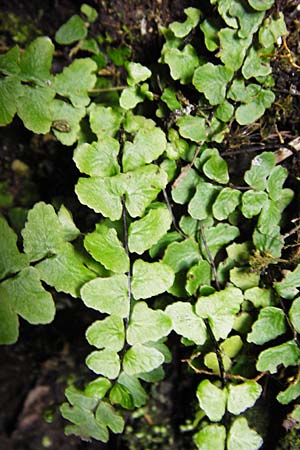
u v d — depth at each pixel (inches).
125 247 8.6
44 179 12.6
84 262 8.9
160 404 11.6
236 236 9.4
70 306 12.7
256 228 9.1
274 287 9.0
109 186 8.6
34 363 13.2
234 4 8.7
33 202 12.8
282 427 9.9
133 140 9.1
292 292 9.0
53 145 12.2
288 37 9.3
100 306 8.4
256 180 9.0
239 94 9.1
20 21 11.7
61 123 9.8
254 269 9.1
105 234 8.6
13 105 9.1
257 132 9.7
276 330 8.8
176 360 11.2
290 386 8.8
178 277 9.3
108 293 8.4
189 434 11.3
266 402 10.0
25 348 13.2
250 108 9.2
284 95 9.5
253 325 8.8
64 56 11.6
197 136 9.3
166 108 9.8
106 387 8.9
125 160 8.8
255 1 8.6
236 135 9.6
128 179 8.7
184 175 9.3
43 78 9.4
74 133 9.9
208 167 9.1
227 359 9.2
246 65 9.0
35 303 8.4
